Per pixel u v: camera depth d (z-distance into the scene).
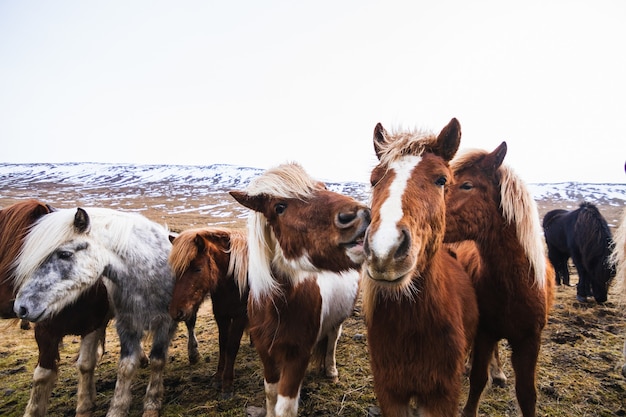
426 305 2.22
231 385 3.95
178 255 3.72
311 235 2.48
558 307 6.64
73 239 3.28
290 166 2.70
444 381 2.28
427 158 2.19
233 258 4.04
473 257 3.30
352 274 4.32
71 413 3.73
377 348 2.35
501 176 2.74
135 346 3.63
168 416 3.59
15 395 4.09
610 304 6.75
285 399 2.90
